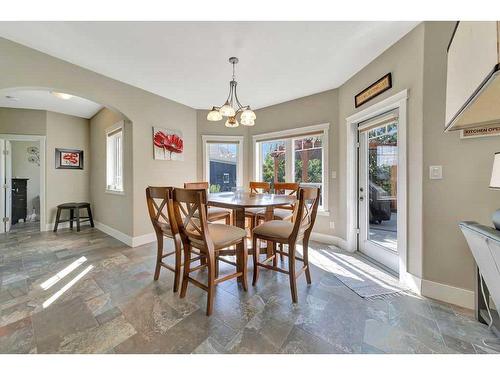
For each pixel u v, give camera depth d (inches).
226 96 140.9
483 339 54.5
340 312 65.6
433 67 71.3
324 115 132.3
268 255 94.1
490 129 63.4
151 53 91.8
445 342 53.7
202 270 95.5
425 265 74.5
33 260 106.5
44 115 166.1
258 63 100.0
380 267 98.4
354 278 87.7
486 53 37.7
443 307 68.1
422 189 74.4
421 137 74.2
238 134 169.6
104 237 147.6
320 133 134.0
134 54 92.6
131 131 127.8
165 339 54.5
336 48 88.6
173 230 76.5
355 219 118.4
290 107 147.0
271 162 161.5
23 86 86.8
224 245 71.2
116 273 92.1
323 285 82.0
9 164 163.3
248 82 120.2
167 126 145.9
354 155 116.7
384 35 80.7
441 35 70.0
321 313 65.1
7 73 83.3
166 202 78.4
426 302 70.8
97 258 109.4
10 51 83.7
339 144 126.3
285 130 149.0
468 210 67.2
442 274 71.7
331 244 130.3
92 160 184.1
